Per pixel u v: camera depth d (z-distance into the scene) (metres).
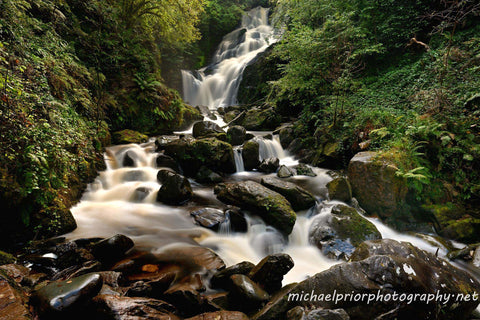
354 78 9.12
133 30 11.93
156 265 3.51
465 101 5.85
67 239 3.84
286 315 2.57
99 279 2.39
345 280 2.72
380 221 5.43
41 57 5.25
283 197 5.29
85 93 6.68
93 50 8.55
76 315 2.16
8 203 3.25
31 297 2.26
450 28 8.09
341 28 8.39
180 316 2.70
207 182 6.95
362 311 2.56
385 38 9.37
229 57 22.58
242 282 3.00
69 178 4.86
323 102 8.73
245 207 5.26
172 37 14.37
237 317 2.51
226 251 4.34
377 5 9.40
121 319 2.17
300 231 5.03
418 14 8.59
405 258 2.94
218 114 15.27
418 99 6.65
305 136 9.30
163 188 5.64
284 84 9.71
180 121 11.50
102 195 5.66
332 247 4.43
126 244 3.76
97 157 6.39
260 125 11.54
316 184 6.89
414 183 5.11
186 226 4.79
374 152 6.08
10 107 3.36
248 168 8.09
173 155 7.45
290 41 9.19
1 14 4.33
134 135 8.84
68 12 7.92
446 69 6.39
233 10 24.59
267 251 4.55
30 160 3.38
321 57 8.73
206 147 7.20
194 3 12.69
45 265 3.14
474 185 5.16
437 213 5.01
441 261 3.27
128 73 9.80
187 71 19.42
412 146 5.63
